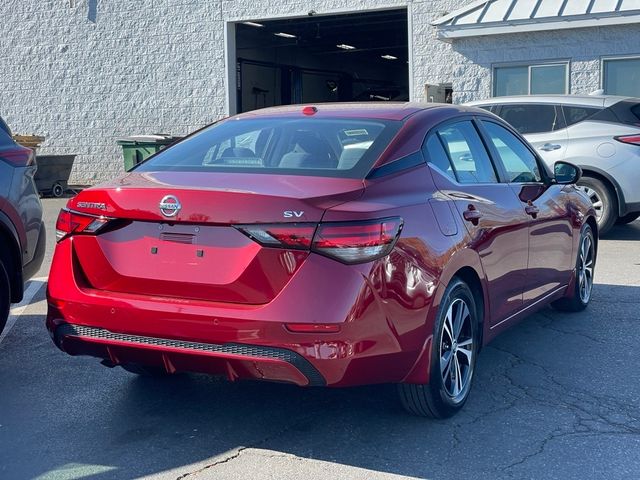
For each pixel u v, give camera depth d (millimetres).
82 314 4309
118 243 4312
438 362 4473
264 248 3947
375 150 4531
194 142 5129
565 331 6617
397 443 4402
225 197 4031
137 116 21500
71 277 4391
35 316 7289
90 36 21734
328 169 4418
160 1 20859
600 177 11188
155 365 4305
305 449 4340
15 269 6004
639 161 10945
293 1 19406
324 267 3904
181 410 4922
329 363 3883
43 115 22531
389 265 4051
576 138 11258
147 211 4184
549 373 5574
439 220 4504
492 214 5117
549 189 6363
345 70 33531
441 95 18156
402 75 37312
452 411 4719
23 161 6129
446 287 4484
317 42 27359
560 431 4559
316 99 31953
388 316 4047
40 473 4059
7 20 22594
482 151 5488
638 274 8859
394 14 20984
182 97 20938
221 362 4035
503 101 11797
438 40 17828
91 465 4152
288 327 3873
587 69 15609
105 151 21953
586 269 7242
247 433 4566
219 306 4016
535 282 5926
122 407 4980
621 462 4156
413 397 4551
